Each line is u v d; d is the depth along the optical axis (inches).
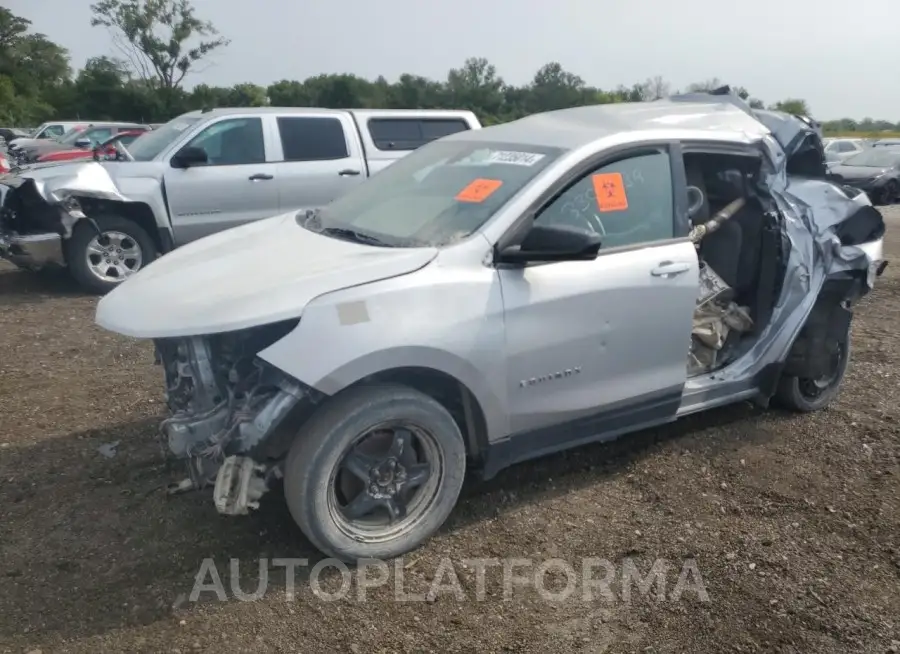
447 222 148.3
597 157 155.1
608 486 166.1
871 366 244.4
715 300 189.6
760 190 185.3
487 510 155.7
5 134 1445.6
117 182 336.2
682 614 127.0
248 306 125.6
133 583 132.0
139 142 379.9
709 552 143.3
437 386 144.2
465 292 136.3
